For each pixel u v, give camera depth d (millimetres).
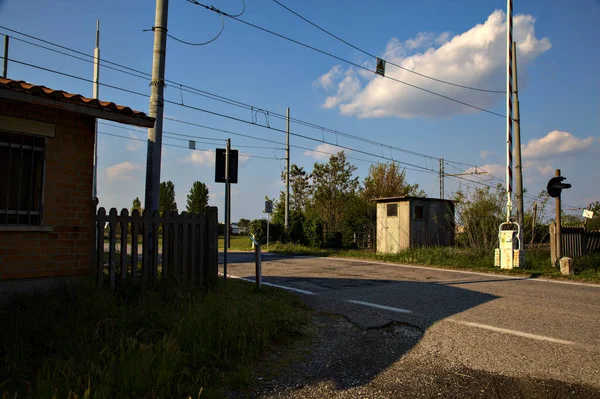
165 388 3555
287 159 26562
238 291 7516
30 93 4918
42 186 5441
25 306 4930
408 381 4066
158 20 7754
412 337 5508
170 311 5449
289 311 6531
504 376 4176
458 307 7270
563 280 10812
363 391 3840
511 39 14094
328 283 10141
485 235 15156
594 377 4141
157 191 7527
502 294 8547
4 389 3293
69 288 5316
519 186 14508
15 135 5305
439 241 21562
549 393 3789
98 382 3543
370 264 14922
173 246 6793
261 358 4617
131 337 4414
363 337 5516
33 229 5289
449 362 4574
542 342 5262
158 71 7703
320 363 4535
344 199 30328
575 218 21359
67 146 5723
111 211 6117
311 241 25891
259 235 25594
